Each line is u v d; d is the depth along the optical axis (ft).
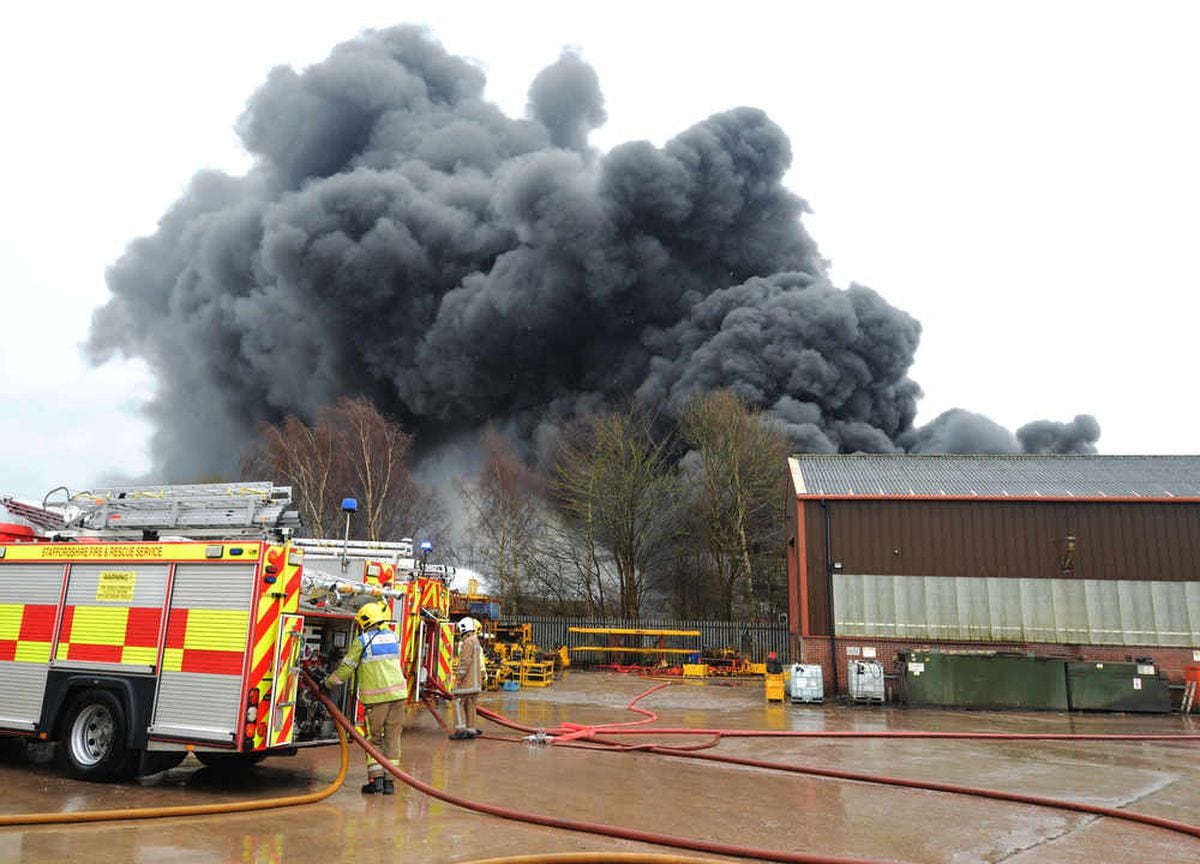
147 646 21.36
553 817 17.88
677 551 109.91
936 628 55.98
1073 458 65.87
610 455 107.76
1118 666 48.70
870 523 58.34
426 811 18.71
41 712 22.08
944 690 49.32
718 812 19.44
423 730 34.40
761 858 15.43
